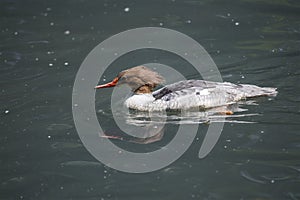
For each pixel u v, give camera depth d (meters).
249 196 9.24
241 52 16.70
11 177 10.27
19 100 13.95
